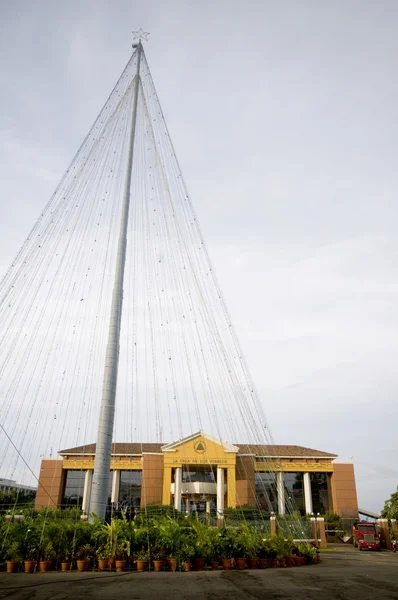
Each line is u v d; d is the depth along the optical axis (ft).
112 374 61.77
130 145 81.00
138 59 87.61
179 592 30.45
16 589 30.37
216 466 134.31
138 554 42.04
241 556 46.65
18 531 41.96
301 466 139.13
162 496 130.11
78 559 41.27
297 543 57.00
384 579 39.81
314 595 30.83
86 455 134.92
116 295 66.59
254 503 129.39
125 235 71.97
